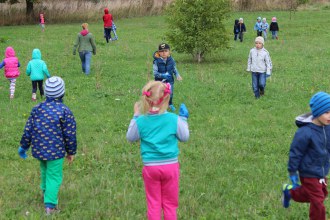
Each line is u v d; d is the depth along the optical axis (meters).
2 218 5.70
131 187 6.73
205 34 19.19
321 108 4.76
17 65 13.15
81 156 8.05
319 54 21.20
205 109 11.52
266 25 28.81
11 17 43.91
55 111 5.77
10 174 7.32
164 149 4.81
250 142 8.84
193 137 9.19
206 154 8.06
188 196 6.25
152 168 4.81
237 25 27.77
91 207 5.99
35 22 44.44
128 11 45.41
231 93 13.23
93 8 45.50
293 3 42.38
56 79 5.88
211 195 6.31
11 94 13.13
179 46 19.66
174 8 19.95
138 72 17.08
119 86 14.45
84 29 16.25
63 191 6.48
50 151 5.70
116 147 8.65
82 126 10.09
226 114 11.08
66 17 44.66
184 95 12.98
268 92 13.26
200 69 17.61
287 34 30.55
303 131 4.88
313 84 14.27
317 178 4.96
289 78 15.34
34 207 6.03
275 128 9.80
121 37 29.70
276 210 5.81
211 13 19.28
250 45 25.81
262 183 6.76
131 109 11.70
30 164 7.75
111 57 21.08
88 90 13.88
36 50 12.99
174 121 4.85
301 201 5.23
